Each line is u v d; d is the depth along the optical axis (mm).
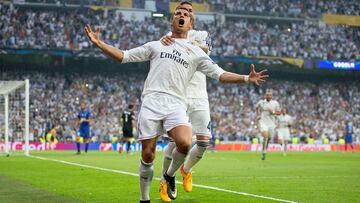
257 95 49438
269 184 11086
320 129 49188
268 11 52125
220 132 45750
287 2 53062
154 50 7164
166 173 8117
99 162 18578
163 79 7082
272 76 52406
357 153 34281
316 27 52969
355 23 53875
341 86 52969
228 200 8367
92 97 46219
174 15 7363
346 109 51531
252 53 49844
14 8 46188
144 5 49281
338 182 11734
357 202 8391
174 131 6926
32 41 45125
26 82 23016
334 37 52906
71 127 43156
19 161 18562
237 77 6809
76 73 47500
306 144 42656
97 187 10164
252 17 51844
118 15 48781
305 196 9047
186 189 9055
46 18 46281
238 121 46844
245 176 13141
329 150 42812
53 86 46000
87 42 46125
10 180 11547
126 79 48219
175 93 7102
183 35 7355
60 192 9406
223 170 15344
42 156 23062
